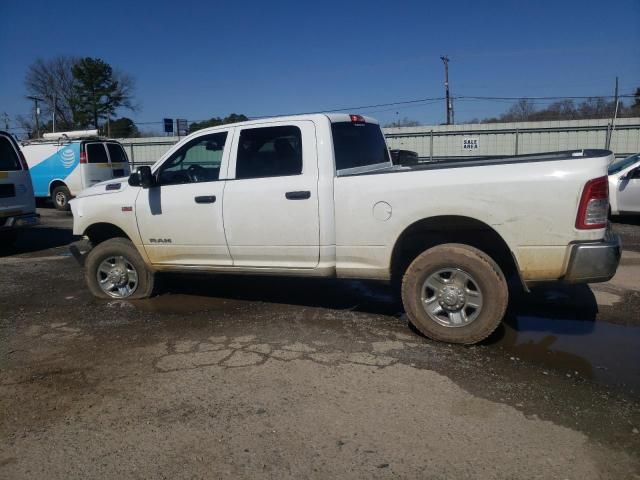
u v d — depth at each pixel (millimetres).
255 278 6934
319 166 4902
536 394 3645
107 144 16250
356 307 5680
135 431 3289
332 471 2842
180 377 4027
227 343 4688
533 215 4172
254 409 3512
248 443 3121
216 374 4062
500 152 20891
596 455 2930
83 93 59406
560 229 4125
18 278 7414
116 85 60625
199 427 3311
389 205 4613
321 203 4852
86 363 4348
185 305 5852
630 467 2820
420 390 3723
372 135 5879
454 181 4375
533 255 4230
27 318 5559
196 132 5527
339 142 5102
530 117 48375
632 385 3775
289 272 5152
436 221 4602
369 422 3316
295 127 5023
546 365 4129
